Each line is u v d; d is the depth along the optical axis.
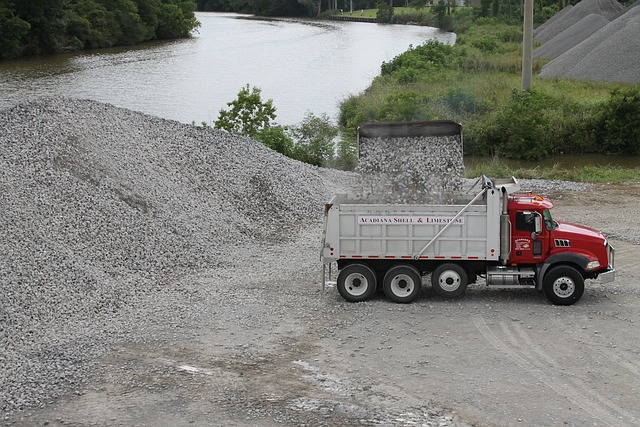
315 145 34.69
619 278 18.55
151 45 102.19
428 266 16.98
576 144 39.41
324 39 112.19
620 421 11.50
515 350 14.11
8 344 14.12
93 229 19.00
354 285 16.84
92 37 96.12
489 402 12.11
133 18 102.25
